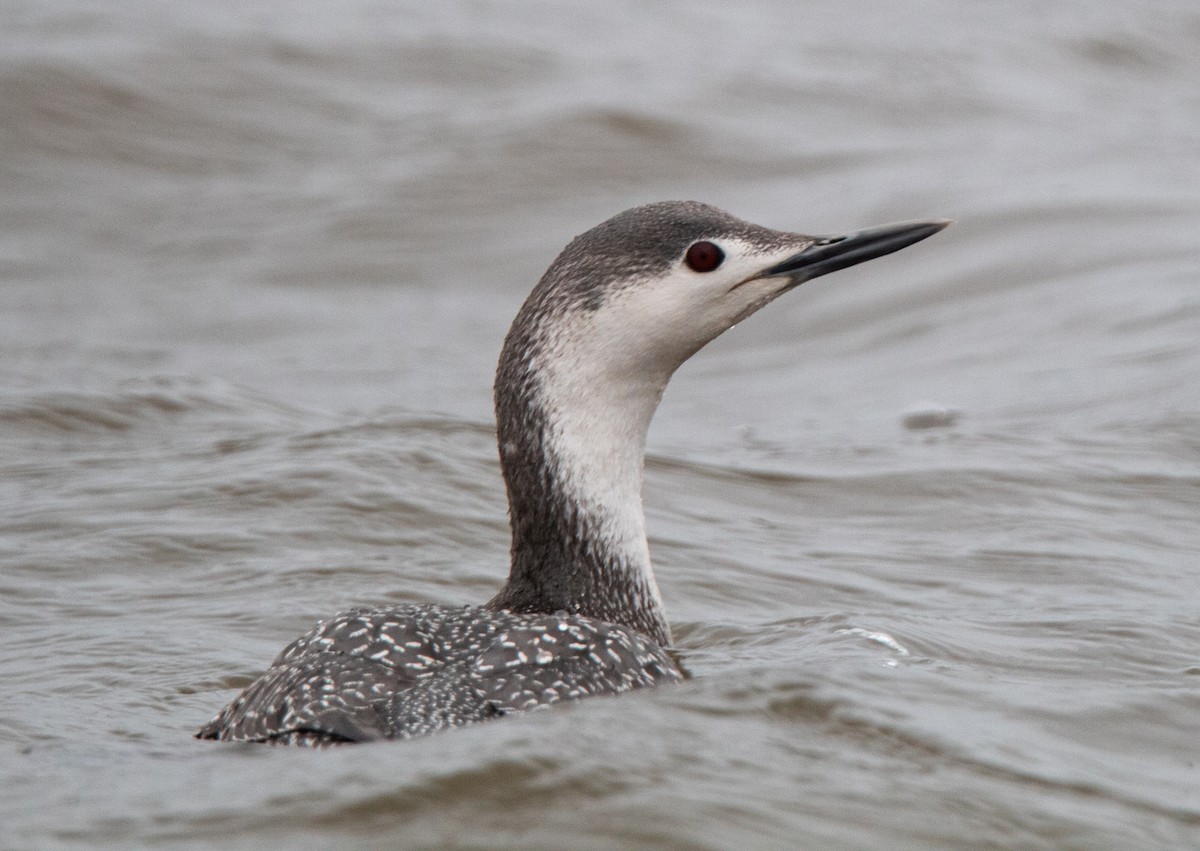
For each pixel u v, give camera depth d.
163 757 6.66
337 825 5.79
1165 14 35.66
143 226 23.66
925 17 35.06
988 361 17.45
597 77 29.33
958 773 6.79
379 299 21.39
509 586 8.73
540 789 6.05
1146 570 11.25
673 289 8.56
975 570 11.32
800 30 33.53
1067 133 27.14
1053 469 13.47
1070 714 7.92
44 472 12.91
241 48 29.41
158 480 12.62
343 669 6.76
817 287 20.41
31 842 5.70
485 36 31.31
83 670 9.10
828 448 14.59
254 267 22.22
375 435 13.84
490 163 25.45
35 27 29.73
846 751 6.87
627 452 8.73
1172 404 15.04
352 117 27.62
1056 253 20.44
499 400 8.71
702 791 6.18
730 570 11.17
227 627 9.95
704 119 26.97
